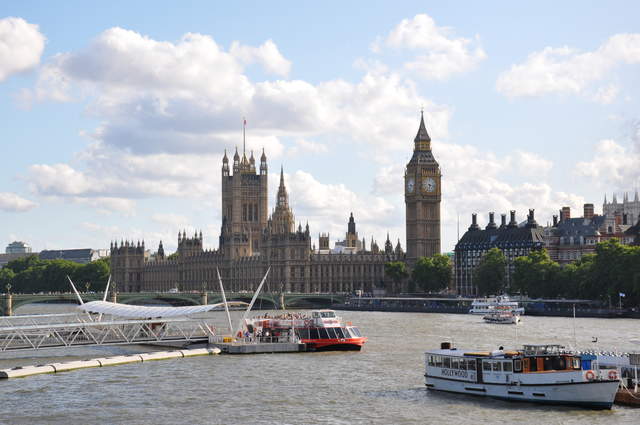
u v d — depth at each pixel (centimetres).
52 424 12050
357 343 19625
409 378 15462
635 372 13350
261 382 15062
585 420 12006
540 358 13125
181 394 13988
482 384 13538
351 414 12562
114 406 13112
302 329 19688
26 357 18888
